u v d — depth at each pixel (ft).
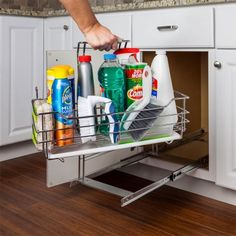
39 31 6.90
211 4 4.19
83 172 4.45
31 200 4.87
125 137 3.05
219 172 4.46
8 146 6.89
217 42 4.21
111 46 3.21
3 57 6.33
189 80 5.98
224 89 4.25
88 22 3.09
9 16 6.33
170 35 4.66
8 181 5.66
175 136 3.30
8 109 6.53
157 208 4.60
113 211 4.50
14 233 3.93
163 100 3.34
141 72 3.25
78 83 3.25
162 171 5.45
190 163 4.80
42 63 7.02
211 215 4.38
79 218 4.30
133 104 3.13
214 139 4.47
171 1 4.50
